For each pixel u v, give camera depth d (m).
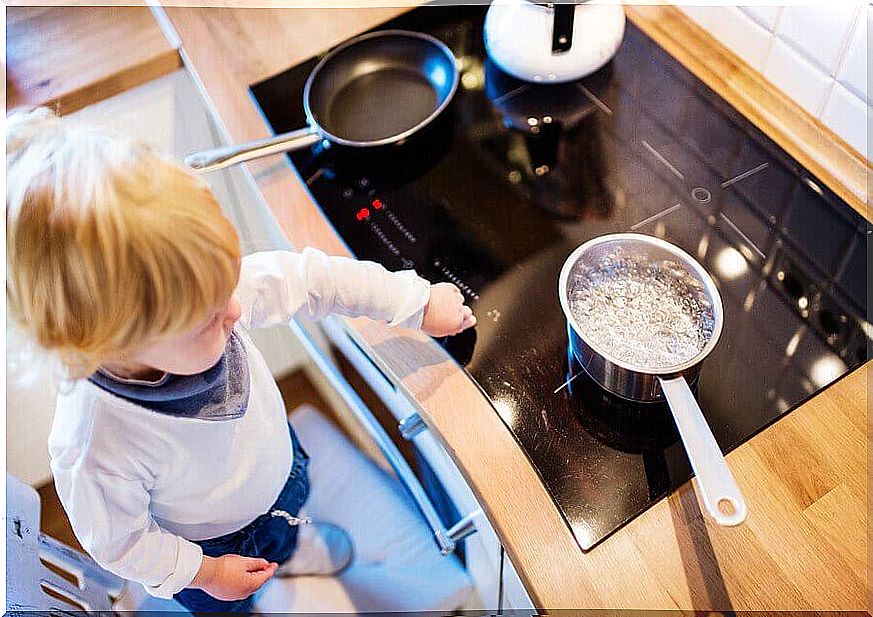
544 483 0.79
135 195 0.60
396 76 1.10
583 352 0.81
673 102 1.05
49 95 1.12
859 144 0.96
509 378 0.86
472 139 1.04
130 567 0.83
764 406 0.82
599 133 1.04
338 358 1.05
